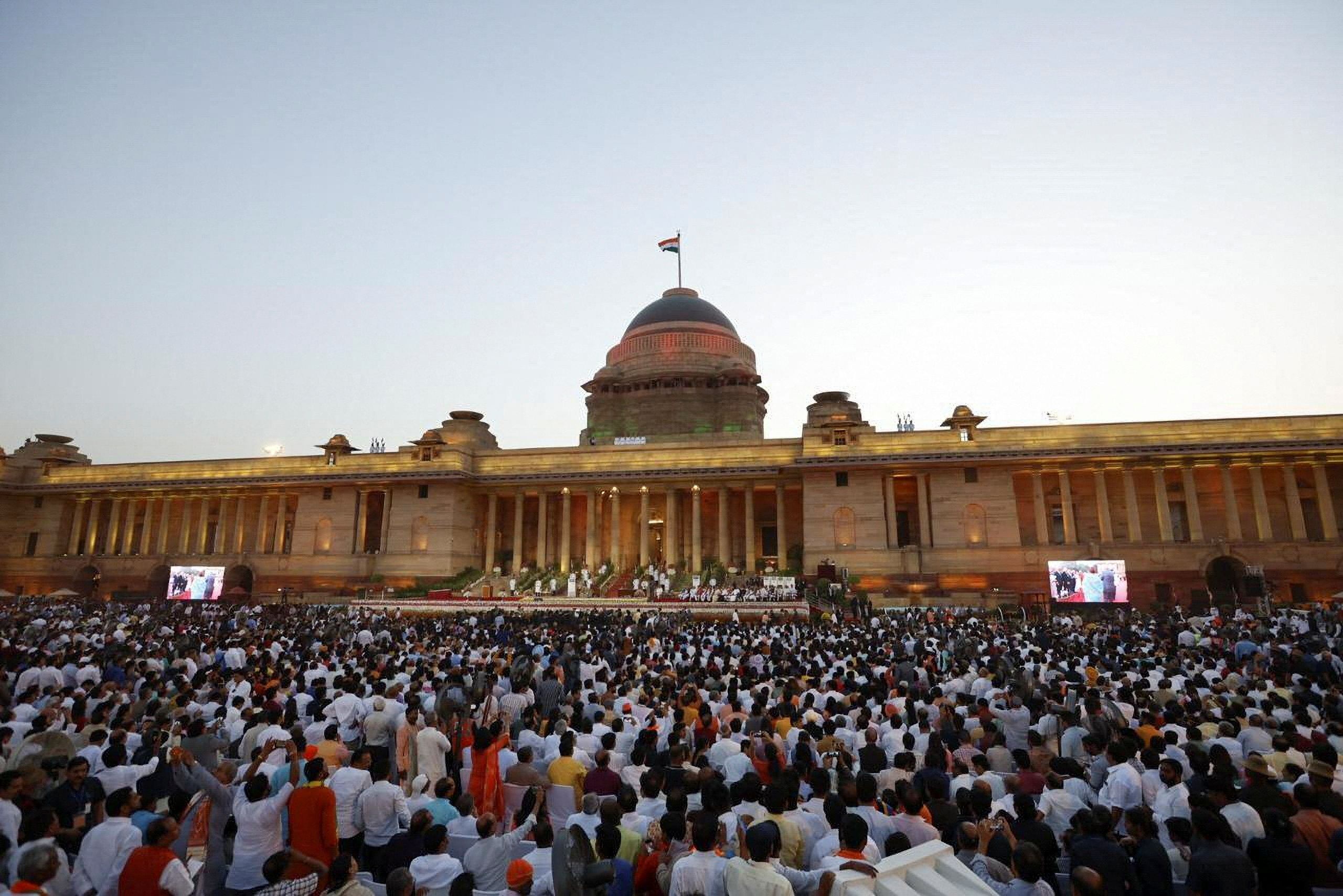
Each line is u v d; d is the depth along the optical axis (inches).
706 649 1255.5
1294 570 2471.7
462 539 3206.2
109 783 497.4
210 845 469.4
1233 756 578.6
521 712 764.6
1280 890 359.6
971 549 2741.1
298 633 1563.7
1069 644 1355.8
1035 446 2755.9
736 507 3245.6
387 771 504.4
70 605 2711.6
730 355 4200.3
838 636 1483.8
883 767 527.8
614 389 4143.7
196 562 3341.5
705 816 358.9
